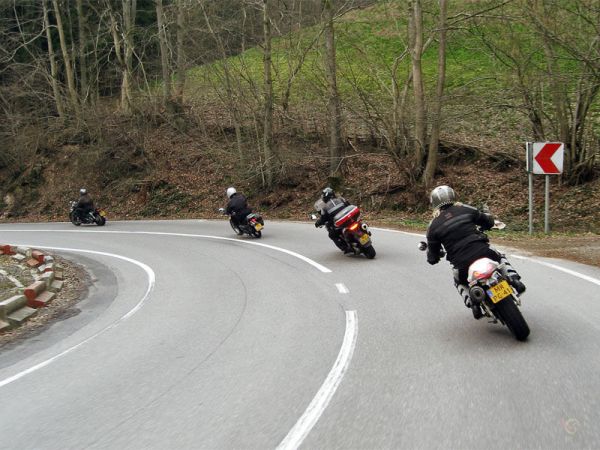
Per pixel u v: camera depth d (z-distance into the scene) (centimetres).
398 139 2080
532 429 418
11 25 3431
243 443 445
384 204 2086
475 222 682
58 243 1995
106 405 557
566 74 1619
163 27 2889
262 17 2533
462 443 407
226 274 1230
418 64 1959
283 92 2564
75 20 3816
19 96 3266
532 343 612
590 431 408
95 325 915
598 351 572
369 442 423
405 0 2209
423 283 966
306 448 425
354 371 580
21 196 3172
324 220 1265
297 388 549
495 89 2016
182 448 446
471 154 2098
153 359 696
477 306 658
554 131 1769
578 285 861
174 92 3150
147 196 2809
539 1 1600
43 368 707
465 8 2067
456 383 520
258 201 2445
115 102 3678
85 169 3116
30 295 1089
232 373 613
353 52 2469
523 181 1881
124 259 1573
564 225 1579
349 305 864
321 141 2517
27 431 514
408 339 670
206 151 2797
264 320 827
